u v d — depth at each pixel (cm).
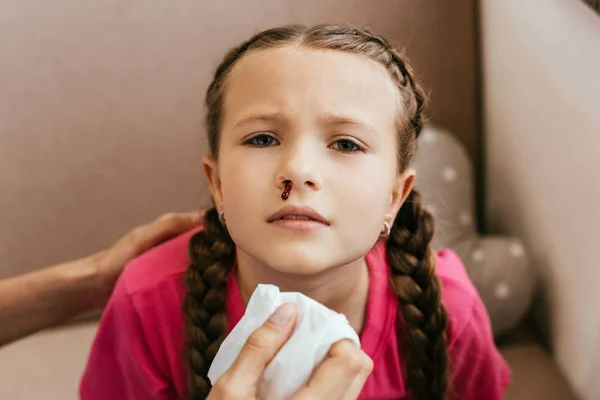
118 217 103
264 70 61
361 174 58
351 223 57
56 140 98
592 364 85
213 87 69
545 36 87
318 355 53
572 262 88
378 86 63
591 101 78
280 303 55
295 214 55
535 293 97
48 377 95
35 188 100
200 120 100
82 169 100
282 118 58
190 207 103
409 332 74
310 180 55
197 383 69
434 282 74
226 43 97
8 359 97
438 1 100
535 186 96
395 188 66
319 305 55
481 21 105
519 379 93
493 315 95
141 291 76
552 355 97
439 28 101
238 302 71
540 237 97
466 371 83
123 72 97
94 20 95
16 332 84
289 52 61
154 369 78
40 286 82
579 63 80
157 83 98
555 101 87
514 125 99
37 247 102
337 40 64
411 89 70
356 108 59
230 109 62
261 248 56
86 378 82
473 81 105
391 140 63
